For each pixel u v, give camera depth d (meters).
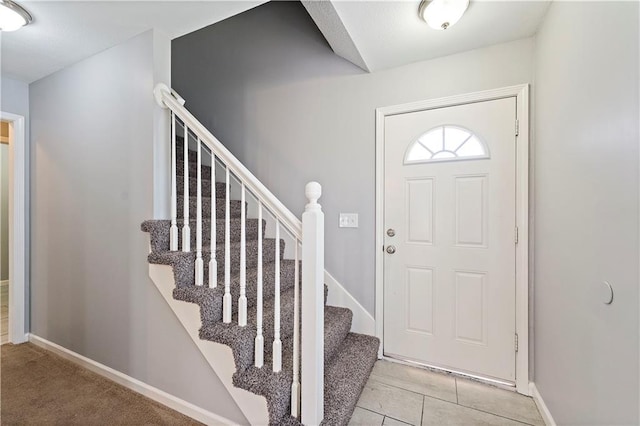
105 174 1.89
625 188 0.88
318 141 2.36
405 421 1.50
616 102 0.93
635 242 0.84
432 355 2.01
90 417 1.55
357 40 1.78
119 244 1.82
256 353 1.35
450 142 1.96
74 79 2.05
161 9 1.51
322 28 1.71
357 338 2.09
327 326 1.85
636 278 0.83
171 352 1.61
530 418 1.54
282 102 2.51
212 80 2.86
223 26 2.81
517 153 1.79
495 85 1.83
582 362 1.14
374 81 2.17
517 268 1.78
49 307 2.25
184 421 1.51
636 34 0.83
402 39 1.77
